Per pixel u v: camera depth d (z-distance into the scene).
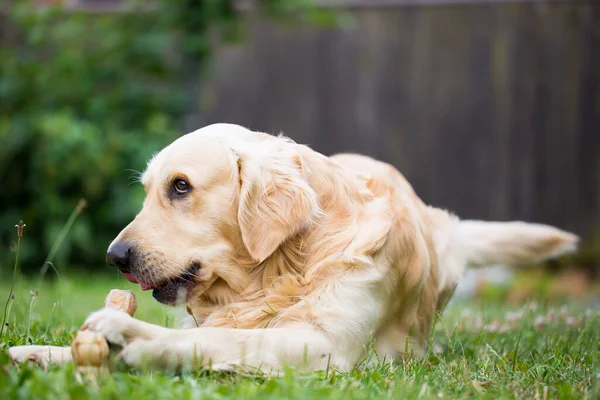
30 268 8.99
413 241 3.78
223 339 2.92
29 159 8.92
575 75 9.47
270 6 9.04
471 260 4.92
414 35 9.83
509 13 9.59
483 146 9.72
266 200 3.43
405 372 3.14
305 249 3.47
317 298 3.30
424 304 4.02
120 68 9.16
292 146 3.66
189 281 3.43
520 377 3.14
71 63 9.04
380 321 3.55
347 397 2.47
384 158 9.95
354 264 3.38
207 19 8.85
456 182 9.80
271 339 3.01
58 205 8.78
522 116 9.61
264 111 10.08
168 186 3.45
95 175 8.66
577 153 9.50
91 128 8.73
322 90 10.01
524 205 9.64
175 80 9.29
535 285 8.74
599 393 2.81
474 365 3.41
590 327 4.48
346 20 9.34
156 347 2.76
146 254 3.34
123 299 3.06
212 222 3.43
